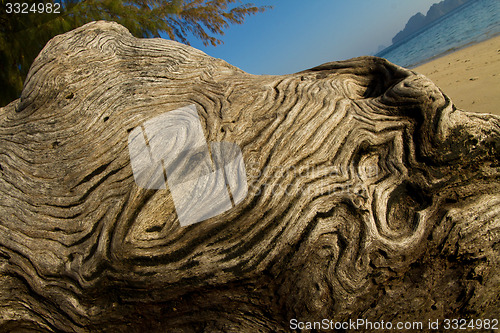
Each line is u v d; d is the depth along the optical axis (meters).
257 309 2.31
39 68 3.06
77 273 2.31
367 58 3.45
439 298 2.52
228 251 2.27
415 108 2.79
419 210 2.54
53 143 2.79
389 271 2.37
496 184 2.74
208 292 2.28
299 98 2.92
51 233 2.47
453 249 2.52
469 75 9.02
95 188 2.54
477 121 2.86
